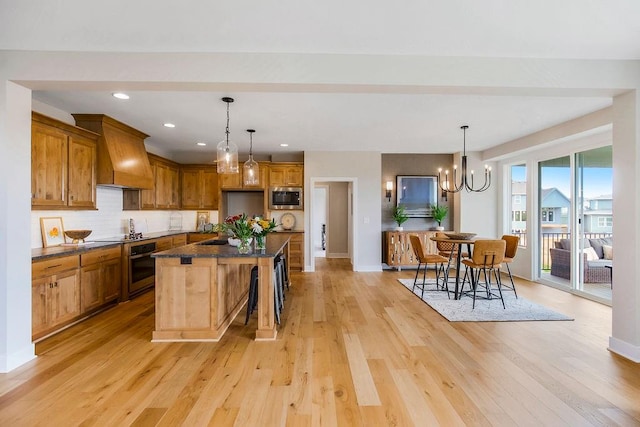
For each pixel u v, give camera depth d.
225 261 3.07
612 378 2.30
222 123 4.52
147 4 1.89
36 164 3.23
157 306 3.01
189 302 3.01
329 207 8.65
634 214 2.57
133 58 2.42
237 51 2.44
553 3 1.87
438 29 2.16
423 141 5.67
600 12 1.95
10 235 2.41
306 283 5.47
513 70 2.54
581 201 4.69
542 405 1.99
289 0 1.85
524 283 5.45
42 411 1.92
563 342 2.95
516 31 2.17
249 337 3.09
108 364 2.52
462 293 4.61
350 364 2.52
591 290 4.54
